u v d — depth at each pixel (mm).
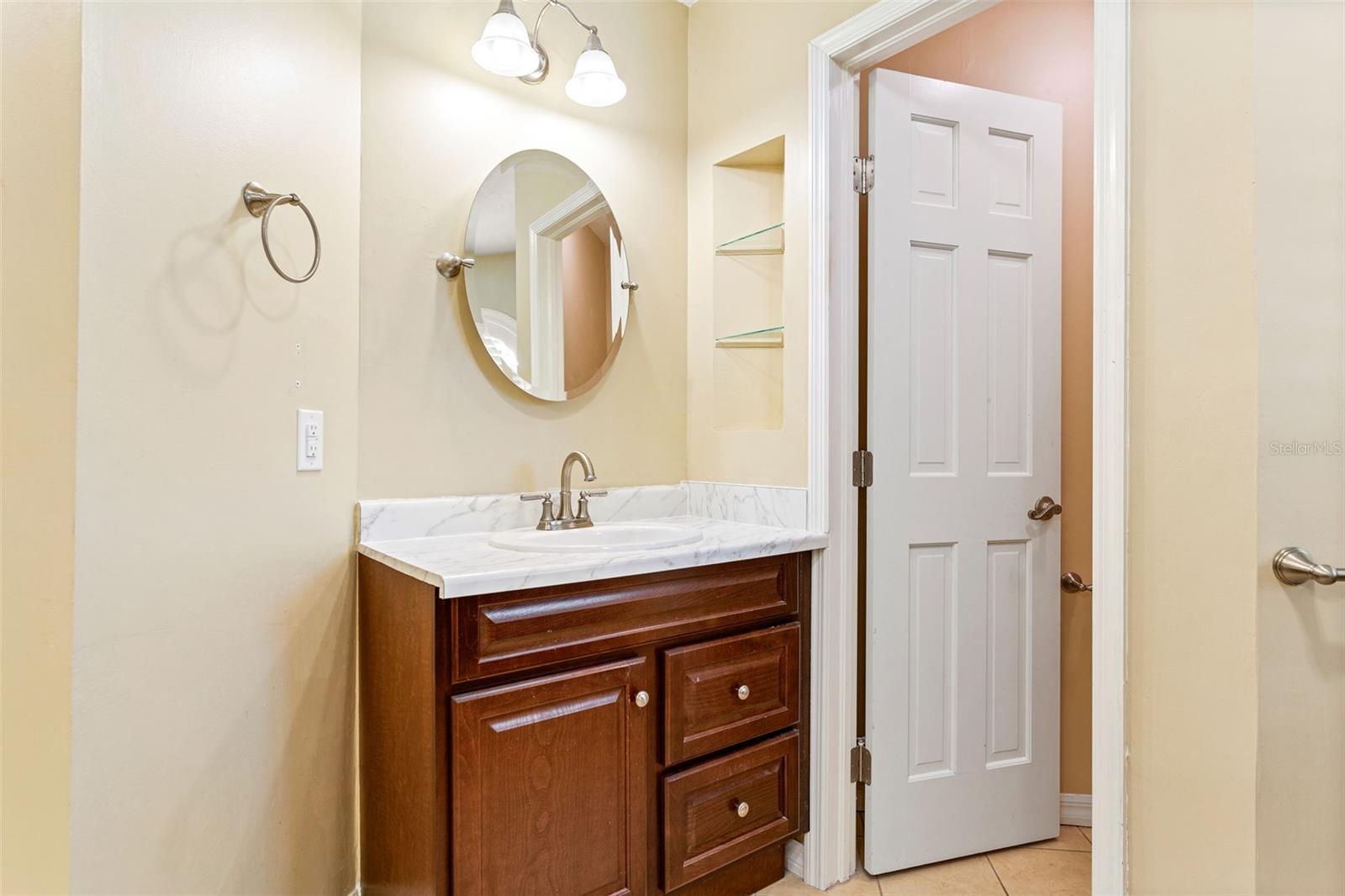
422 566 1275
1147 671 1161
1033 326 1926
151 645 1132
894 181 1784
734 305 2105
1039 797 1916
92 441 1037
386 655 1410
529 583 1253
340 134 1534
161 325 1146
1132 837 1174
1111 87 1197
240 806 1294
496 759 1231
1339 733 1201
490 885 1222
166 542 1157
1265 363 1048
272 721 1364
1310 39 1142
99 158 1046
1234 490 1069
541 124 1898
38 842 1013
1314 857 1147
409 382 1666
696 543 1595
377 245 1614
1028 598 1919
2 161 1036
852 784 1779
